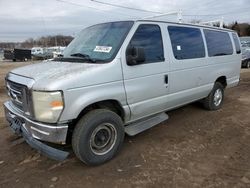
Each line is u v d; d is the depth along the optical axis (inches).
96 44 159.3
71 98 124.6
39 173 138.2
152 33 166.6
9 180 132.0
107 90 139.3
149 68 161.2
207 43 217.3
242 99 297.9
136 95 155.7
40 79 125.7
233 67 257.9
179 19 200.2
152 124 174.2
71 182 129.2
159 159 150.6
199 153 157.6
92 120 134.8
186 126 205.3
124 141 176.6
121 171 138.1
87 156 136.7
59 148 152.3
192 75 199.3
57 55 179.9
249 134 187.8
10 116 149.6
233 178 129.5
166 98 178.9
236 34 266.5
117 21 167.6
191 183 125.7
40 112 123.3
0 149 167.2
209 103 239.1
